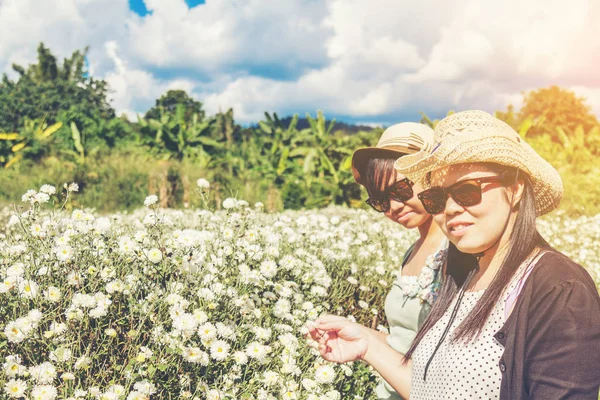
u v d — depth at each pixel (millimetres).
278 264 3258
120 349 2301
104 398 1896
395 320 2146
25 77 34531
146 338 2312
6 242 2973
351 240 4277
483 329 1247
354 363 2959
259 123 18234
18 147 17609
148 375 2043
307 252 3609
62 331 2129
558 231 7344
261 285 2863
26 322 2041
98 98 36781
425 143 2279
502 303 1240
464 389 1249
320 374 2447
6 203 10078
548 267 1200
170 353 2105
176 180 13328
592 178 15367
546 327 1135
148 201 2939
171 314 2213
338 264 3932
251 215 3230
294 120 17375
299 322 2805
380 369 1823
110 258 2699
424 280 2031
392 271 4070
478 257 1398
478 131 1282
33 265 2486
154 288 2500
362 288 3762
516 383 1165
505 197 1279
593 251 6543
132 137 21219
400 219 2246
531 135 22078
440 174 1360
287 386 2328
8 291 2252
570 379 1084
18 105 29234
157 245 2693
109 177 14516
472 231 1280
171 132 19109
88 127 20719
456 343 1298
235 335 2381
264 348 2357
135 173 14312
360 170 2439
